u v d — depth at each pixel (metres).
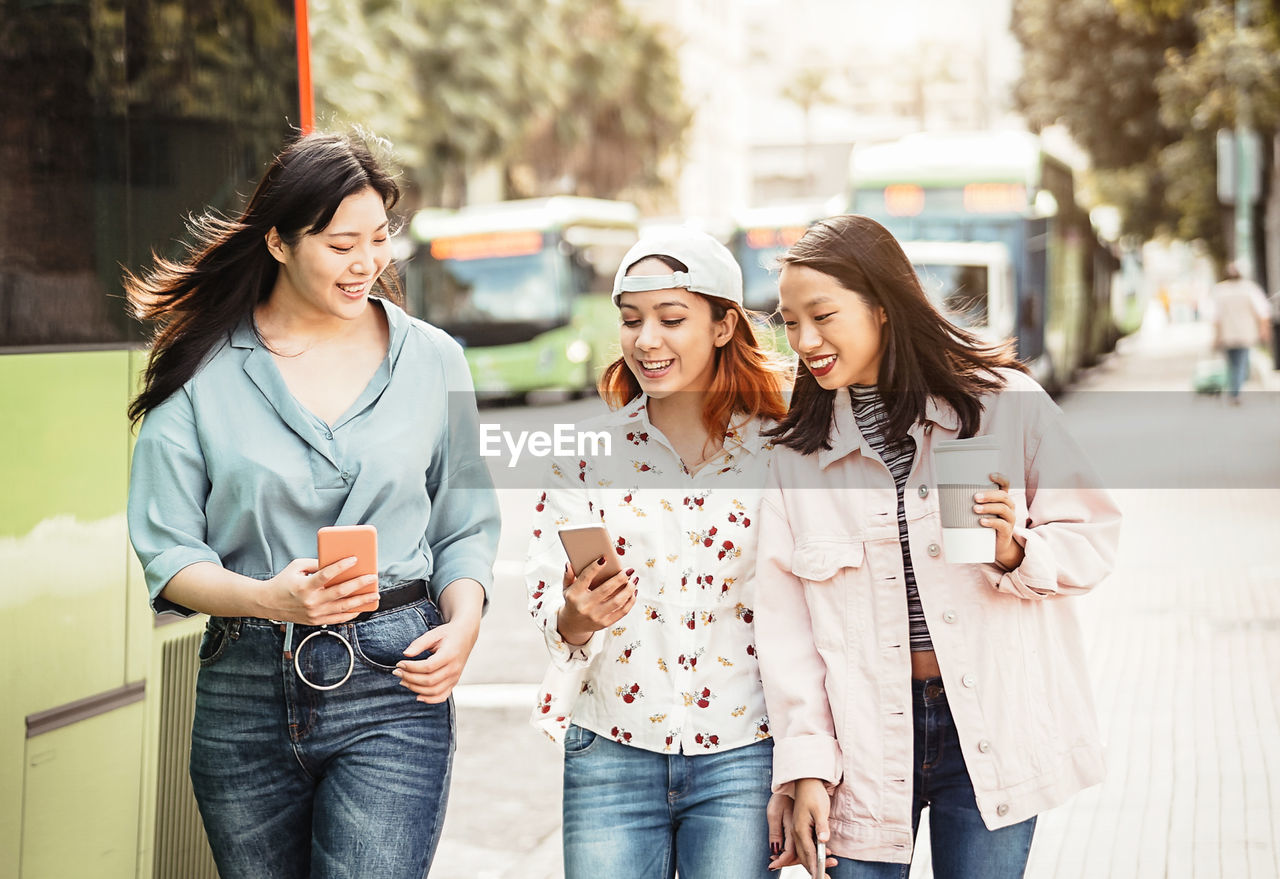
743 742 3.09
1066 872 4.95
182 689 3.81
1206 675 7.34
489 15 35.22
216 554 3.07
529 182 45.72
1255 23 29.78
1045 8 38.47
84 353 3.48
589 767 3.12
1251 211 33.75
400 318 3.24
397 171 3.17
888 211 21.28
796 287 2.97
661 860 3.12
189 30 3.91
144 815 3.65
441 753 3.15
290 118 4.25
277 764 3.07
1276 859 5.00
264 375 3.10
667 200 48.59
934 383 3.00
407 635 3.09
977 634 2.97
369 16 33.81
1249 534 11.45
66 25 3.52
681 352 3.06
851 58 108.31
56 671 3.37
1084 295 29.70
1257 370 26.69
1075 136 38.66
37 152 3.41
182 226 3.84
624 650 3.10
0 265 3.28
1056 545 2.94
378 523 3.11
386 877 3.02
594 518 3.14
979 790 2.94
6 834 3.23
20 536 3.28
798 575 3.06
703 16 71.81
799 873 4.98
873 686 3.01
